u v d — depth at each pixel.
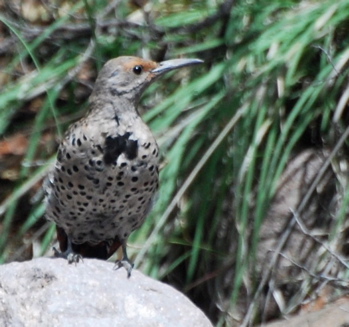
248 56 12.18
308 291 12.77
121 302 8.55
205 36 12.94
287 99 12.44
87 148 9.75
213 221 12.80
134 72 9.95
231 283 12.98
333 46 12.44
